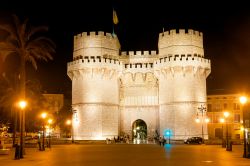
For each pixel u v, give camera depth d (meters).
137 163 29.45
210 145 67.88
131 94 87.94
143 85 87.62
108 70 82.25
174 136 79.06
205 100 82.44
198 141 73.00
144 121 87.12
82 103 82.38
